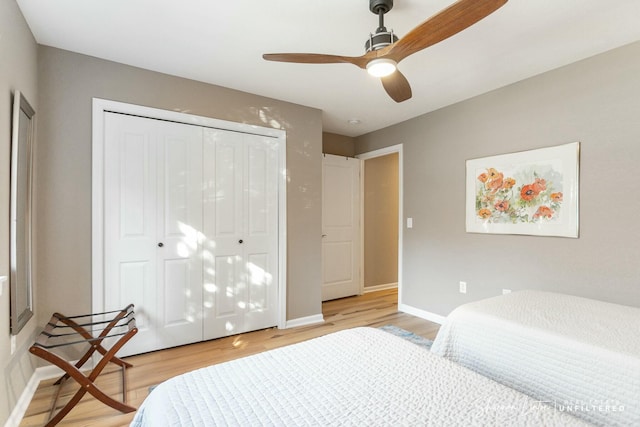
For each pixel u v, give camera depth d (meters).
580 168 2.38
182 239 2.75
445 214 3.39
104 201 2.43
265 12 1.86
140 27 2.02
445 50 2.26
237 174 3.03
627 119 2.17
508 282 2.83
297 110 3.36
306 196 3.43
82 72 2.35
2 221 1.59
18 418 1.75
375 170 5.04
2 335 1.58
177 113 2.70
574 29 2.00
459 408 0.87
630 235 2.14
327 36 2.11
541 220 2.60
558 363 1.39
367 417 0.84
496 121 2.93
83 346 2.35
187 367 2.39
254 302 3.14
